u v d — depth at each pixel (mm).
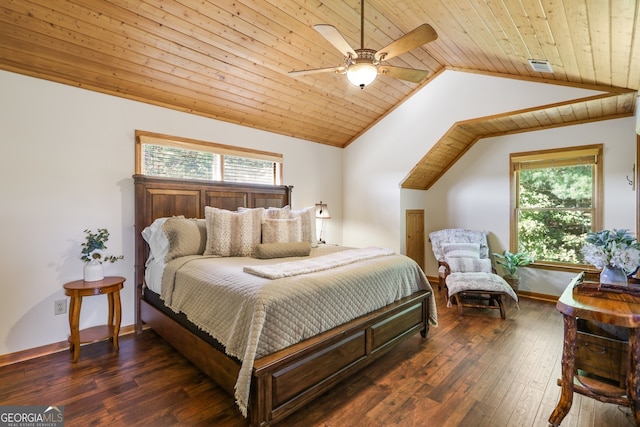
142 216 3068
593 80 3006
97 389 2117
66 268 2744
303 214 3564
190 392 2086
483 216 4754
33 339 2596
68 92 2746
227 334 1883
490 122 3986
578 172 4008
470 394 2092
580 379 1823
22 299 2549
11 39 2291
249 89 3531
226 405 1952
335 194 5352
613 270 1890
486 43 2904
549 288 4207
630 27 1839
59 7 2188
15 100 2500
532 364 2488
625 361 1731
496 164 4609
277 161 4445
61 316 2725
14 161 2500
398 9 2705
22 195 2537
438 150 4445
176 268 2582
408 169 4590
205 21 2584
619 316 1504
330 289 2094
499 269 4582
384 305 2533
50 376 2277
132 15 2377
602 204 3787
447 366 2459
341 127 4879
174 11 2428
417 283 2977
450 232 4715
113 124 3000
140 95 3127
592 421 1833
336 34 2025
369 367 2445
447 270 4211
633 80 2680
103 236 2781
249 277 2064
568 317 1716
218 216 3006
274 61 3238
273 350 1753
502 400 2027
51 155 2666
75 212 2789
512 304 4027
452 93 4125
